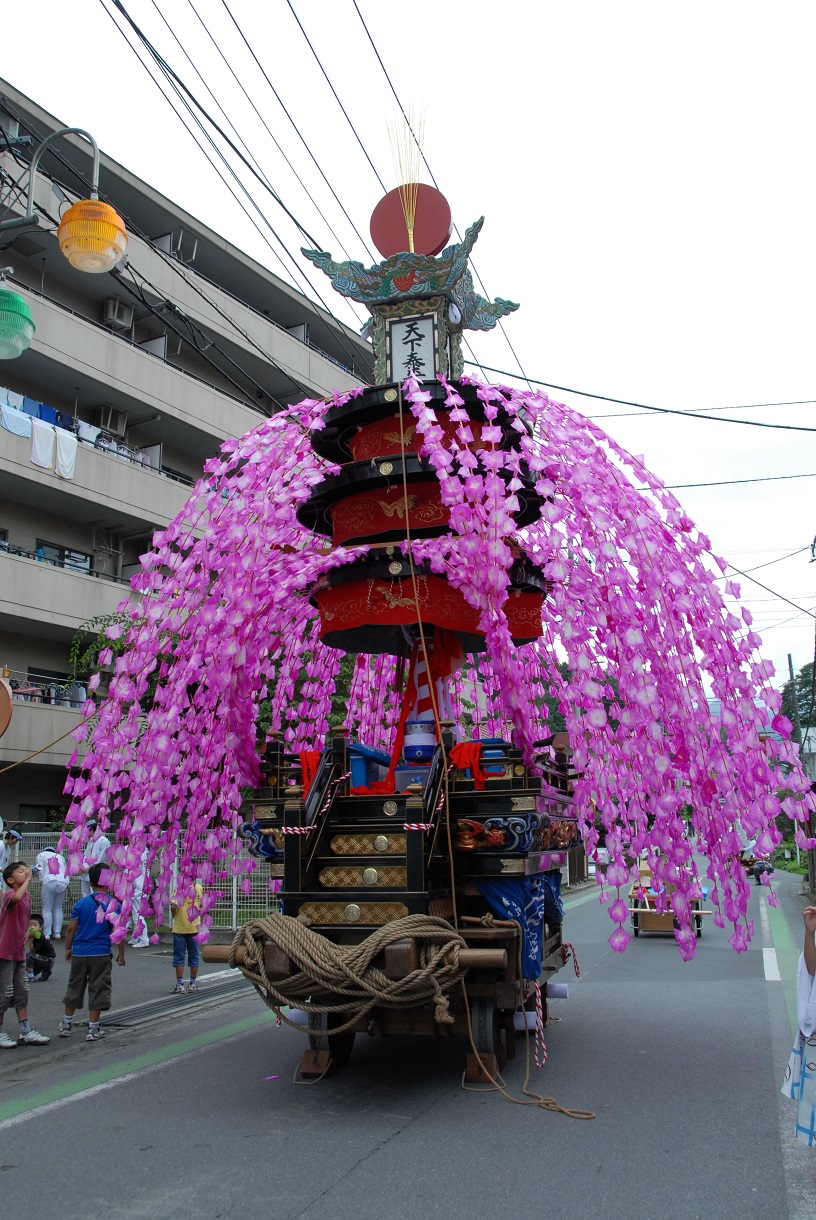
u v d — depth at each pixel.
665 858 6.14
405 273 7.68
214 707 7.20
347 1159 4.48
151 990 10.19
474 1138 4.79
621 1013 8.44
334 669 9.19
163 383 23.48
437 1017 4.95
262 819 6.48
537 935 6.25
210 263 26.89
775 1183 4.13
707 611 6.43
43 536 21.92
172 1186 4.18
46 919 13.93
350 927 5.51
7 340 7.80
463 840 5.96
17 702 19.94
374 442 7.12
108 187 23.22
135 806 6.75
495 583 5.96
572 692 6.54
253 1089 5.93
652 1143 4.69
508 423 6.79
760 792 6.21
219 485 6.99
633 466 6.68
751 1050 6.86
